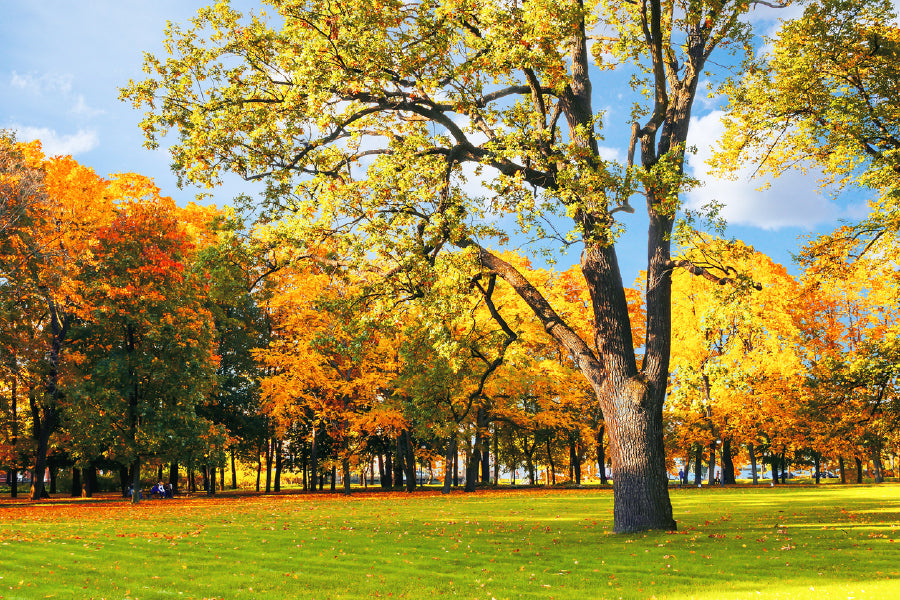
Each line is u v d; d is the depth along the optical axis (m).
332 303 14.27
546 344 35.53
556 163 12.98
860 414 17.91
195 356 26.77
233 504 24.92
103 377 25.14
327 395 32.34
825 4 15.29
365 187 13.11
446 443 38.78
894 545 10.45
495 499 25.80
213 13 13.76
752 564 8.90
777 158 17.62
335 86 12.16
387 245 12.78
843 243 16.61
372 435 35.12
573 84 13.97
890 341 17.08
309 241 13.52
